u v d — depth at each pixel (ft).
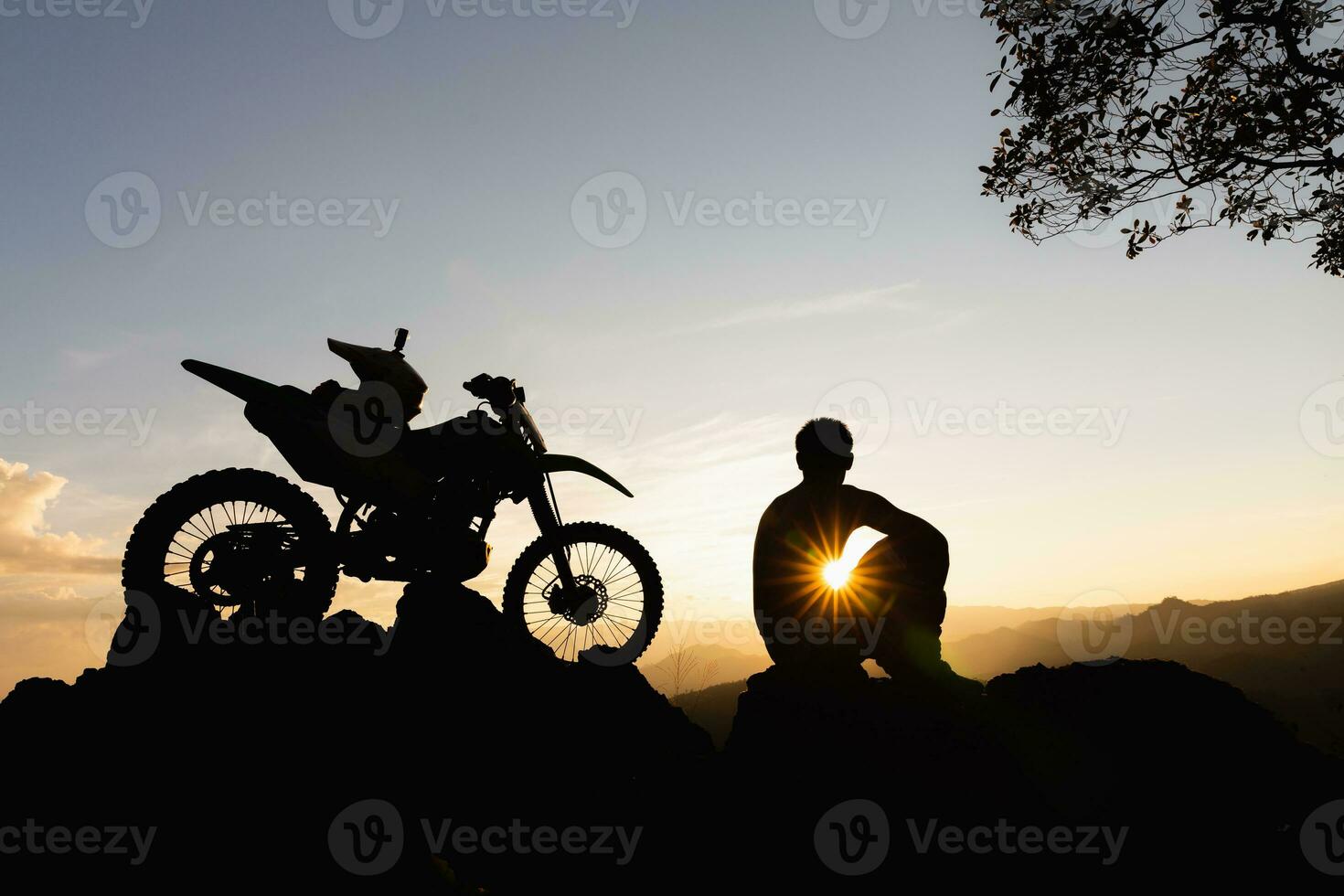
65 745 12.38
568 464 19.63
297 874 11.48
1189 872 10.89
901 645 12.44
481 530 18.97
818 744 12.10
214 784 12.17
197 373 16.96
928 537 12.73
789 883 11.25
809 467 13.24
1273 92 30.81
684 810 12.82
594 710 15.75
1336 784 12.50
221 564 15.62
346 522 17.52
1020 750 12.58
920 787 11.69
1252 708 13.65
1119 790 12.09
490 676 15.43
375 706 14.12
